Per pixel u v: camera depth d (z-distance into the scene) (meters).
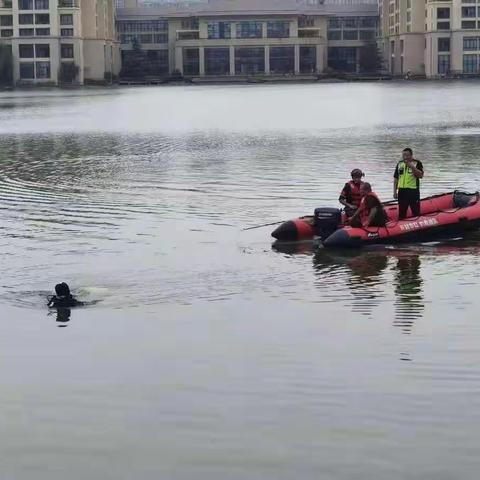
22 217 30.25
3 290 20.30
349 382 14.33
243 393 14.01
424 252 23.58
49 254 24.11
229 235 26.53
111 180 40.06
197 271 21.94
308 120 78.50
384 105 103.00
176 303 19.05
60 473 11.73
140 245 25.23
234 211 30.88
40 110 105.19
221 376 14.73
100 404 13.72
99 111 100.44
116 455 12.15
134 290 20.16
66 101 128.88
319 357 15.48
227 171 42.34
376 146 53.56
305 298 19.28
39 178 41.28
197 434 12.67
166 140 60.91
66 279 21.28
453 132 63.31
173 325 17.47
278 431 12.70
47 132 70.81
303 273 21.56
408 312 18.03
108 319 17.94
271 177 39.62
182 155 50.47
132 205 32.56
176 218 29.66
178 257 23.59
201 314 18.20
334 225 25.11
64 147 57.44
